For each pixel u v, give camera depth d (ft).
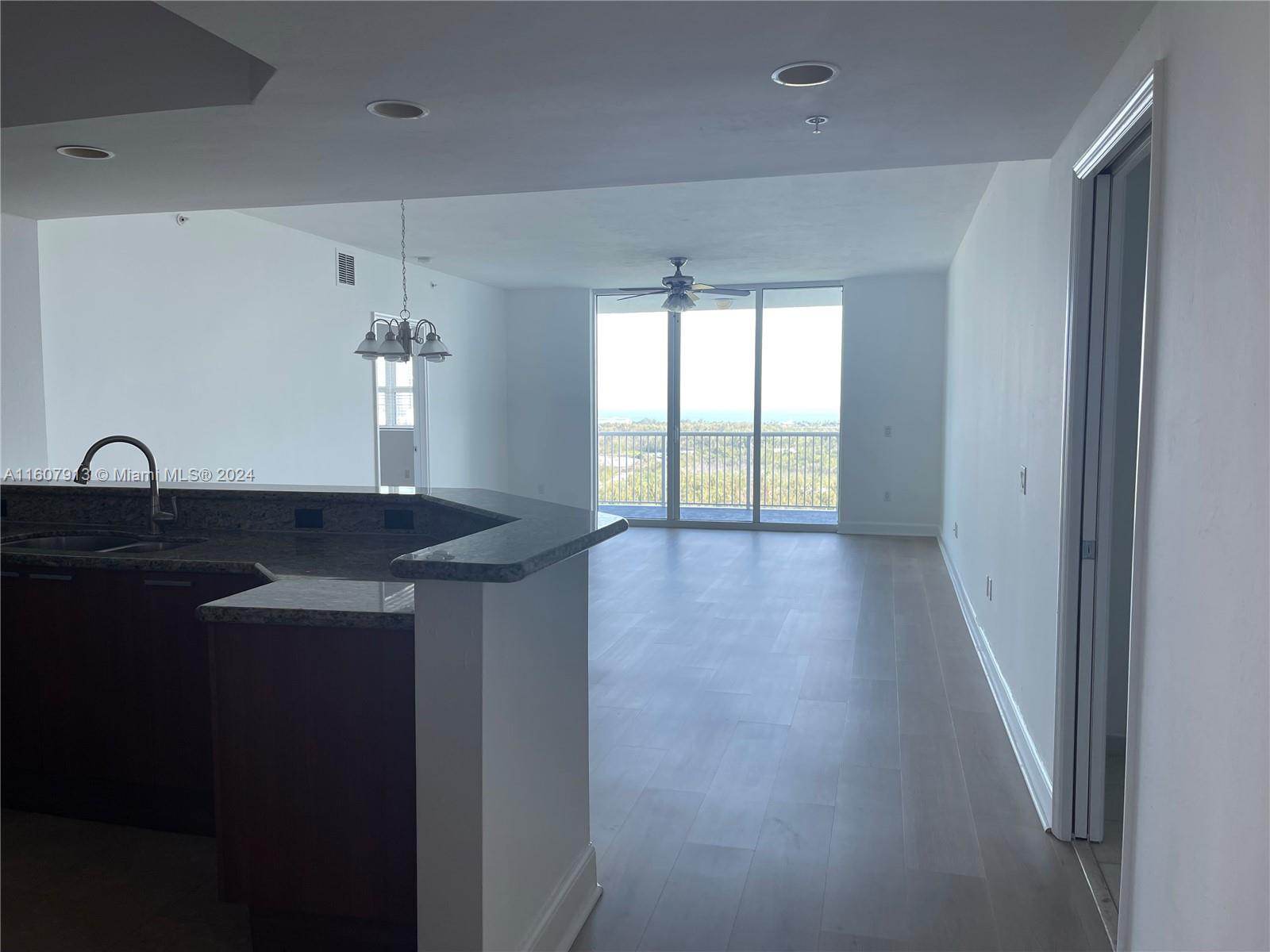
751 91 8.20
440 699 5.66
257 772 6.38
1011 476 12.37
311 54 7.34
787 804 9.68
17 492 11.53
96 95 9.09
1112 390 8.36
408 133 9.65
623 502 34.76
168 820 8.95
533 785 6.56
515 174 11.50
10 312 13.80
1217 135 4.79
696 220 19.85
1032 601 10.45
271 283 20.15
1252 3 4.33
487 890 5.76
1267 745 4.09
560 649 7.15
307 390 21.44
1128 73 6.93
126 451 16.44
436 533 10.33
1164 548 5.58
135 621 8.68
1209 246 4.89
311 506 10.68
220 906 7.62
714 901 7.77
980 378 16.98
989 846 8.73
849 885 8.03
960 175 15.62
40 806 9.33
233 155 10.57
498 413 32.53
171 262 17.38
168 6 6.39
